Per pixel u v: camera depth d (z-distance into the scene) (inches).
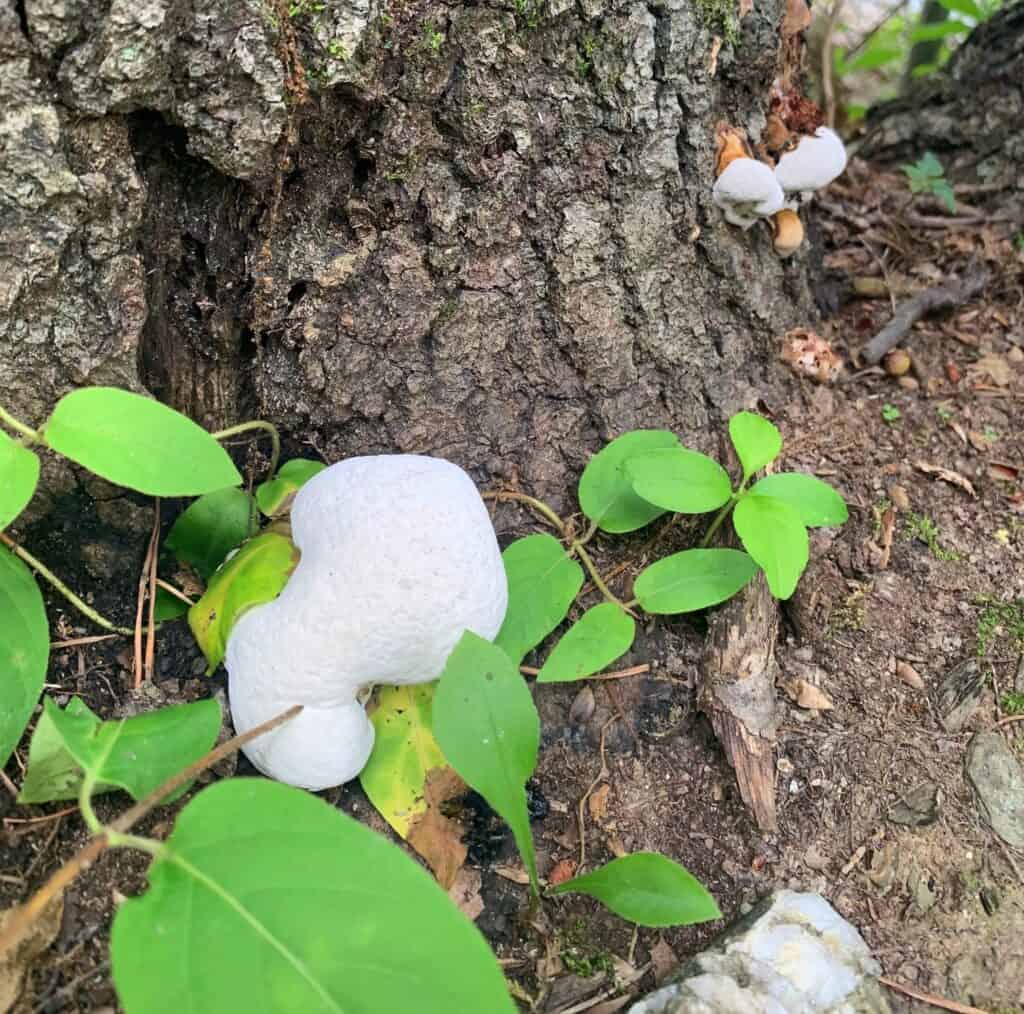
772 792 13.1
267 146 12.0
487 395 14.6
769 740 13.3
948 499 16.6
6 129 10.6
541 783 13.2
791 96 16.4
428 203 13.3
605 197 14.2
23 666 11.2
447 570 11.4
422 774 12.4
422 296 13.7
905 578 15.5
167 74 11.1
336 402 14.0
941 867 13.0
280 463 14.2
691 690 14.0
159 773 10.3
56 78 10.6
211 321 13.3
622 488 14.3
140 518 13.2
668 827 13.1
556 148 13.7
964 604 15.3
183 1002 8.2
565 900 12.3
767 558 12.3
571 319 14.5
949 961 12.3
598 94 13.6
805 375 17.5
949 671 14.7
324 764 11.5
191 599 13.2
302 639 11.2
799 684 14.4
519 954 12.0
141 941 8.4
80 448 10.4
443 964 8.7
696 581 13.1
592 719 13.7
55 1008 10.2
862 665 14.6
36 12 10.2
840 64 31.6
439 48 12.4
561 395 15.1
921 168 21.6
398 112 12.6
